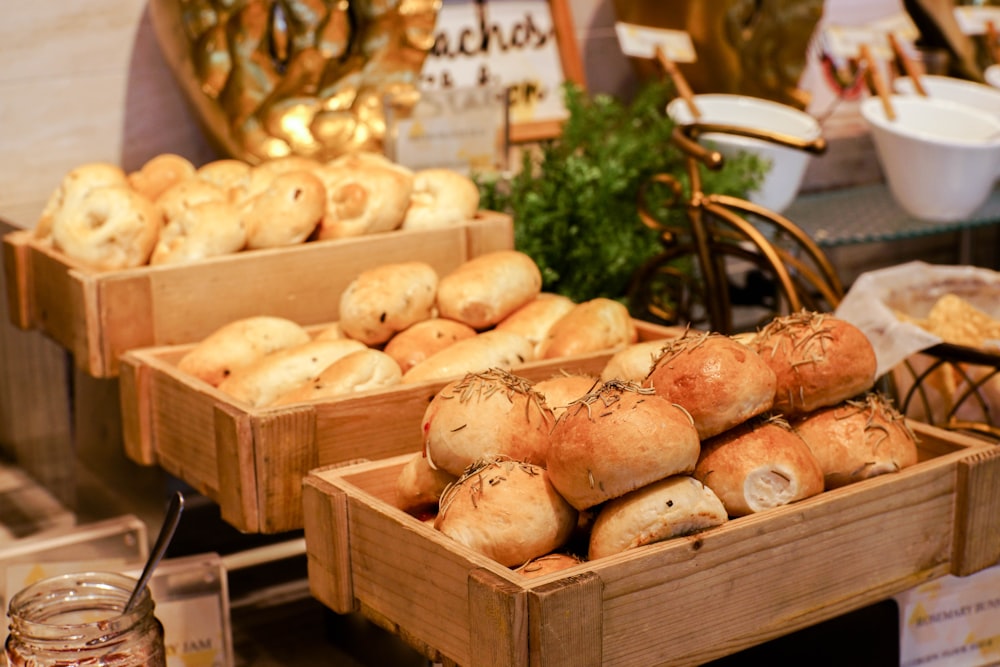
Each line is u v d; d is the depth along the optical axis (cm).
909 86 245
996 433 133
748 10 222
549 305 138
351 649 128
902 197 215
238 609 139
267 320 134
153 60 192
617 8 221
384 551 91
